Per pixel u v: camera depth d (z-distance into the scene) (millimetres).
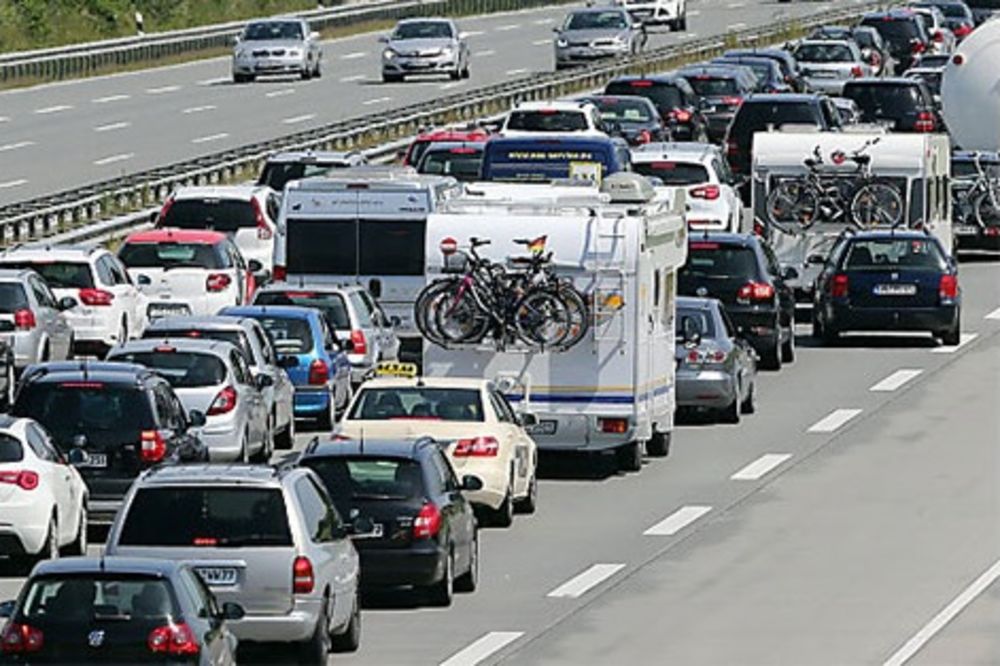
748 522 73562
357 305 93000
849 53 192750
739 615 61062
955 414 93375
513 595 63031
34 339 89688
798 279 115625
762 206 115938
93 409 67250
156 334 82375
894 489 79000
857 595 63500
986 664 55562
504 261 79812
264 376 79500
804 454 85250
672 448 86438
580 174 106938
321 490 54250
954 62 135500
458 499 61875
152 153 153125
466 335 79688
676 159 120688
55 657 43938
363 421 70125
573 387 79625
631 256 79250
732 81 167250
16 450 63219
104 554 51219
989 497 77562
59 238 115062
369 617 59875
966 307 120562
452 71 197625
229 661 46375
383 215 96562
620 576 65688
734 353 91312
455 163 120750
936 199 118188
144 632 43969
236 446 76062
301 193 97000
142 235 101062
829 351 108938
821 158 115375
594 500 76875
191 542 51156
